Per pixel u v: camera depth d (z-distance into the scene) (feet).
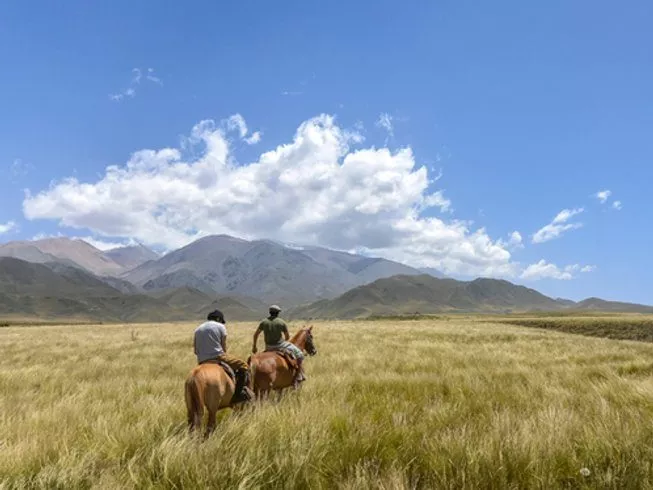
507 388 33.50
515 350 70.69
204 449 18.38
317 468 17.08
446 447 18.29
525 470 16.58
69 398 30.12
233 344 80.53
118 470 17.38
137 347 79.46
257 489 15.56
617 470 16.35
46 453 18.90
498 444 18.19
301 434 19.72
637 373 42.34
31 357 64.80
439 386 35.04
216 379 22.54
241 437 20.06
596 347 74.95
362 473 16.57
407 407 26.94
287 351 31.24
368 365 49.85
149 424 23.59
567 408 24.73
